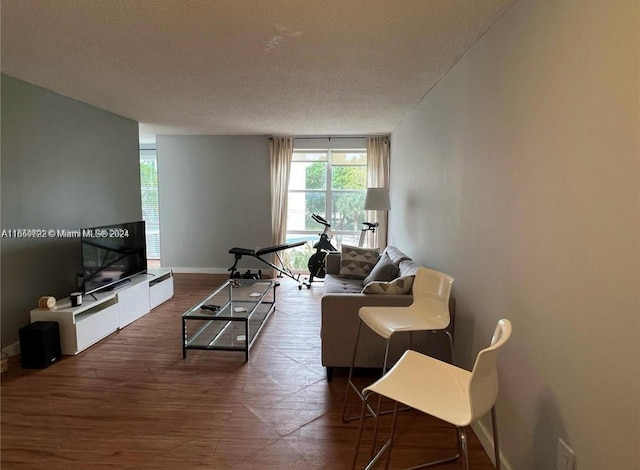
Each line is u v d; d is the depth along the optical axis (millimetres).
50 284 3369
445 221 2727
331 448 1920
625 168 1021
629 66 1006
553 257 1365
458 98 2455
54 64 2641
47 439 1967
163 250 6238
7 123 2910
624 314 1033
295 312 4180
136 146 4723
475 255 2123
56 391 2451
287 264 6156
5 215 2918
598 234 1129
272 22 1980
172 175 6102
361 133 5719
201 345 3035
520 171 1609
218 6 1816
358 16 1903
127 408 2264
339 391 2488
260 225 6129
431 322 2041
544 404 1426
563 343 1307
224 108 3992
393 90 3236
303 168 6164
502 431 1765
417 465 1805
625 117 1021
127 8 1841
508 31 1736
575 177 1237
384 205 4797
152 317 3957
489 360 1167
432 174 3135
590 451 1176
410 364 1612
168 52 2412
